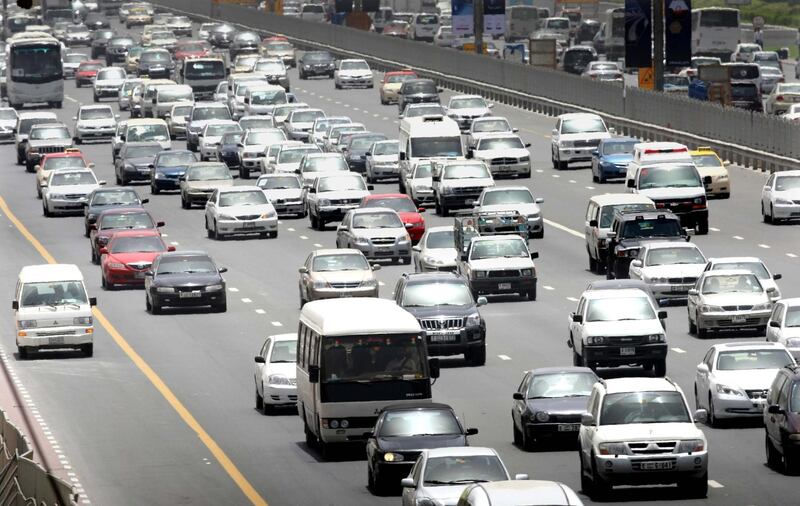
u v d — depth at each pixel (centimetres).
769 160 18088
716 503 6700
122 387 10038
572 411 7862
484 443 8200
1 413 7581
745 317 10819
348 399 7881
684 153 16512
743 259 11531
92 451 8294
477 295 12550
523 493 5125
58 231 16888
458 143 17950
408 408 7244
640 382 7050
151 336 11744
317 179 16775
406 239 14438
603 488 6788
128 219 15125
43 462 8050
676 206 14688
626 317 9706
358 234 14412
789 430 7112
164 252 13162
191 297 12488
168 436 8638
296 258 14888
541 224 15200
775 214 15225
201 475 7681
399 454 6988
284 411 9288
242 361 10794
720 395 8281
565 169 19475
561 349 10744
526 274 12500
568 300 12525
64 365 10800
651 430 6775
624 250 12812
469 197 16662
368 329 7975
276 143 19800
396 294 10862
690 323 11138
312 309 8375
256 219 15950
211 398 9681
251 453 8175
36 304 11112
